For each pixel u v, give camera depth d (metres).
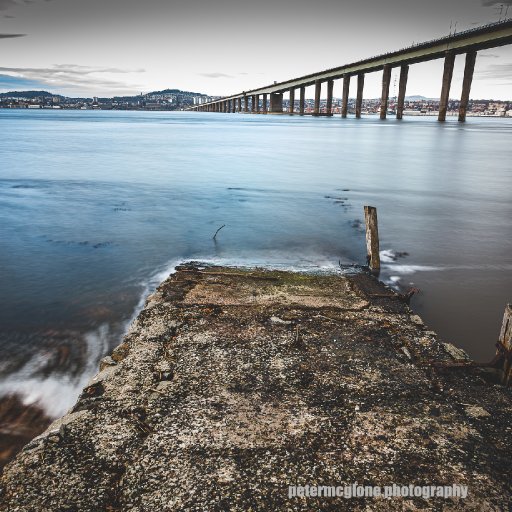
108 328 6.92
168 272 9.62
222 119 147.25
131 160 31.52
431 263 10.36
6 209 16.17
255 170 27.28
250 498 2.86
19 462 3.16
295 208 16.67
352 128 80.19
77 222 14.31
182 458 3.20
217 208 16.58
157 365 4.54
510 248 11.77
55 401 4.96
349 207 16.97
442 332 6.90
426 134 63.38
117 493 2.90
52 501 2.81
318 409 3.86
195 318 5.82
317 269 8.98
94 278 9.28
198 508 2.77
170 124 100.00
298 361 4.73
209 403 3.89
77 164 29.20
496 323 7.23
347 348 5.09
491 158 34.12
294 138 53.94
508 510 2.85
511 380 4.39
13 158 31.77
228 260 10.18
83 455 3.23
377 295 7.06
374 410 3.88
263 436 3.46
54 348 6.24
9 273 9.55
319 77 146.25
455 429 3.67
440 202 18.14
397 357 4.92
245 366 4.58
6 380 5.38
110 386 4.15
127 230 13.35
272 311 6.15
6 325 7.00
